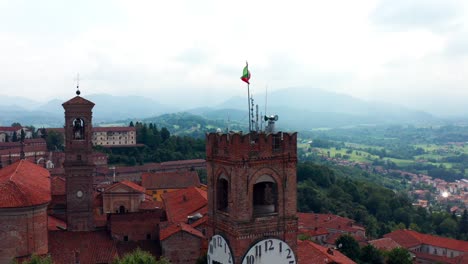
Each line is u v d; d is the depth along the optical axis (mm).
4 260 70812
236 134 42219
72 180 95188
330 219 185000
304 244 100250
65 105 93750
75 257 84375
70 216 94875
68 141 94875
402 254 123688
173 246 85938
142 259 63531
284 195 44625
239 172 42281
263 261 43625
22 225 71750
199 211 105688
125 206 125938
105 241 91250
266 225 43656
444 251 171750
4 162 195500
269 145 43750
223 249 45188
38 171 103188
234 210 42812
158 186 169125
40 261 60094
